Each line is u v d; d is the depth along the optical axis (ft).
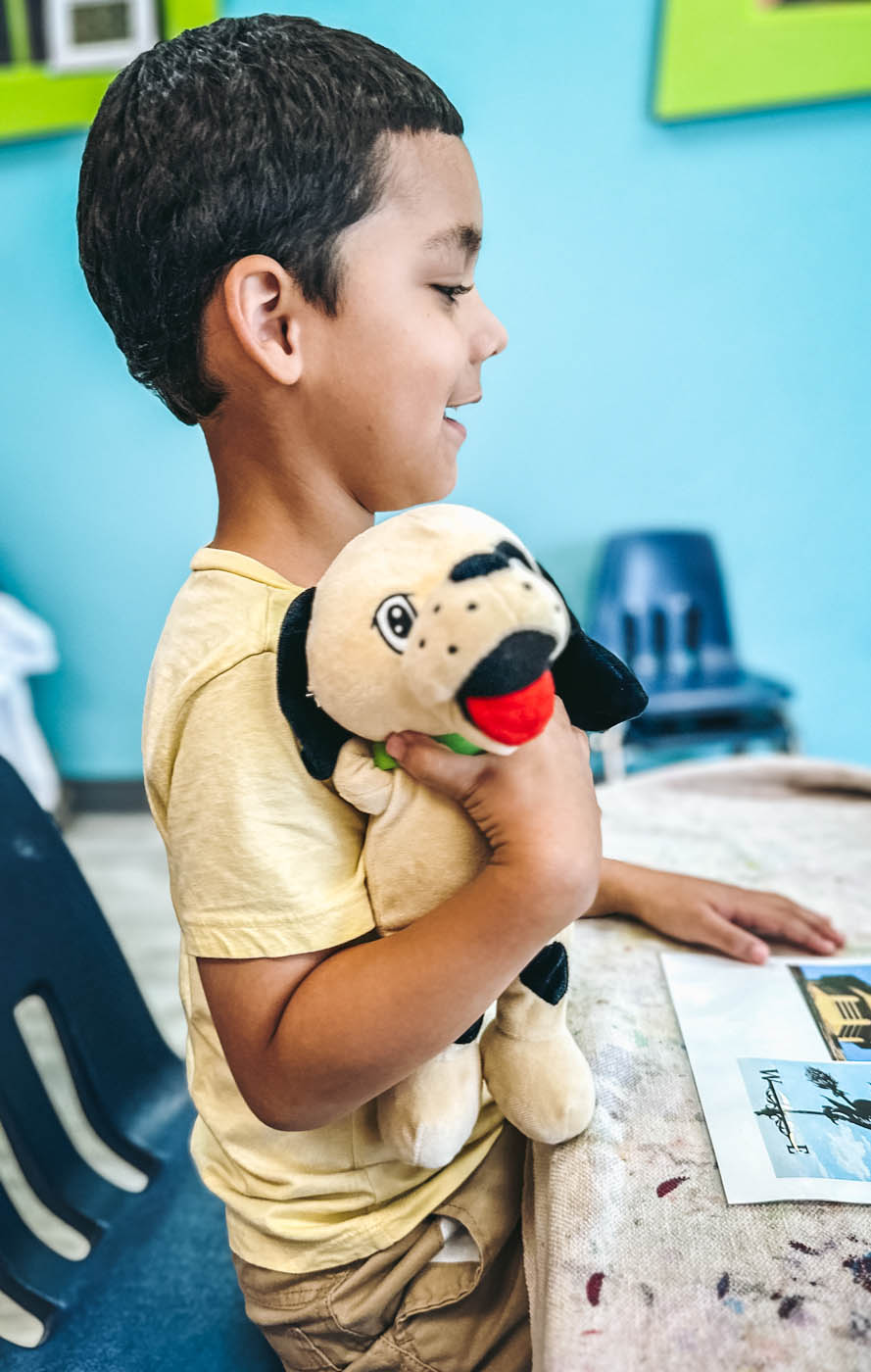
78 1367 2.17
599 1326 1.43
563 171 7.36
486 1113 1.94
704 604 7.43
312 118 1.53
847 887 2.60
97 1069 2.60
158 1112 2.72
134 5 6.96
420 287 1.64
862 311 7.48
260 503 1.75
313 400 1.65
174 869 1.68
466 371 1.75
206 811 1.56
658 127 7.21
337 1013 1.48
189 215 1.56
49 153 7.26
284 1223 1.82
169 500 8.00
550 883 1.41
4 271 7.54
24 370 7.79
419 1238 1.83
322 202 1.54
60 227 7.41
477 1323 1.83
